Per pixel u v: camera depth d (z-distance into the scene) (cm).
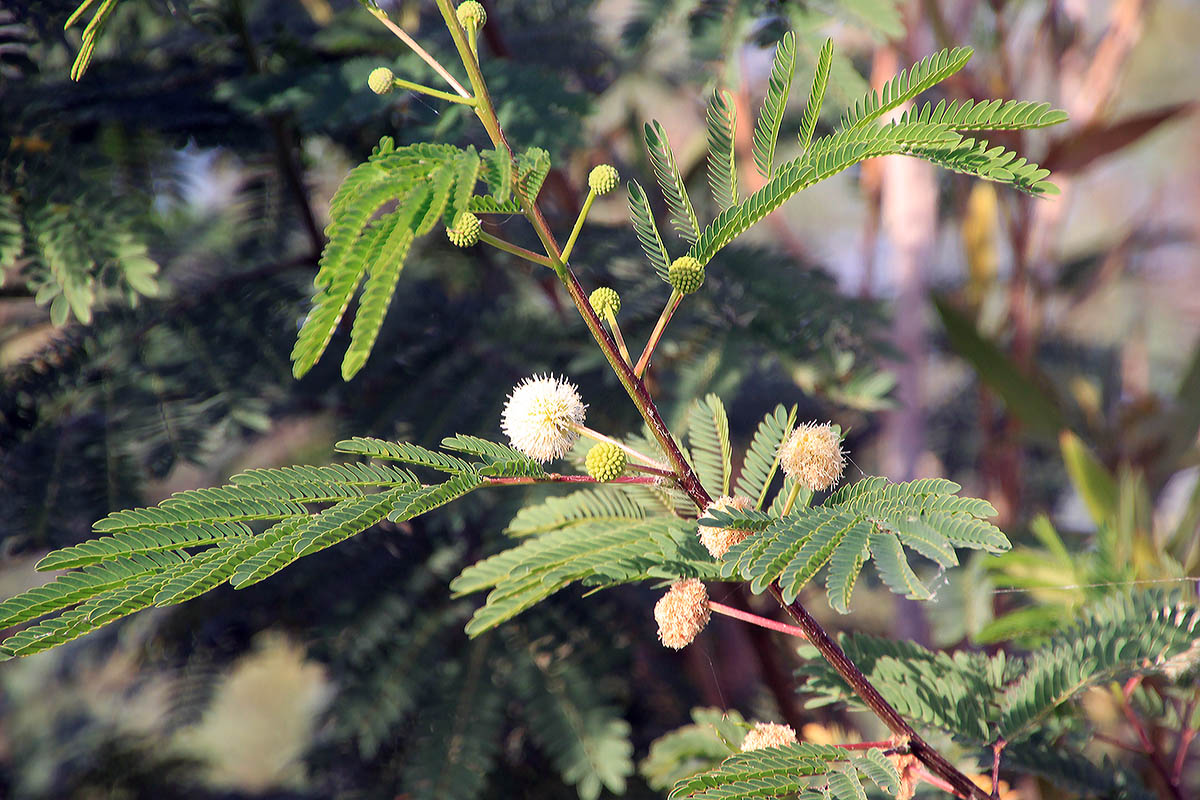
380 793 152
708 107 86
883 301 153
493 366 145
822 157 83
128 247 108
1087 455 115
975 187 174
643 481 84
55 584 80
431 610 144
